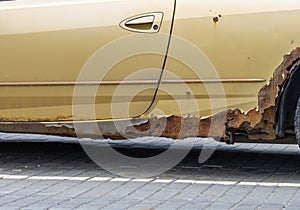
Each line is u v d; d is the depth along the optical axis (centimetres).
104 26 439
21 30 449
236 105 434
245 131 445
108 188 427
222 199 403
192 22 432
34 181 444
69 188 427
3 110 460
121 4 440
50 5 448
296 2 427
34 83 450
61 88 448
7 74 454
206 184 438
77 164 493
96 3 443
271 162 504
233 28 429
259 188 428
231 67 430
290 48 425
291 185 436
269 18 426
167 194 414
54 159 508
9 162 498
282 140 458
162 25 434
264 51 427
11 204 391
